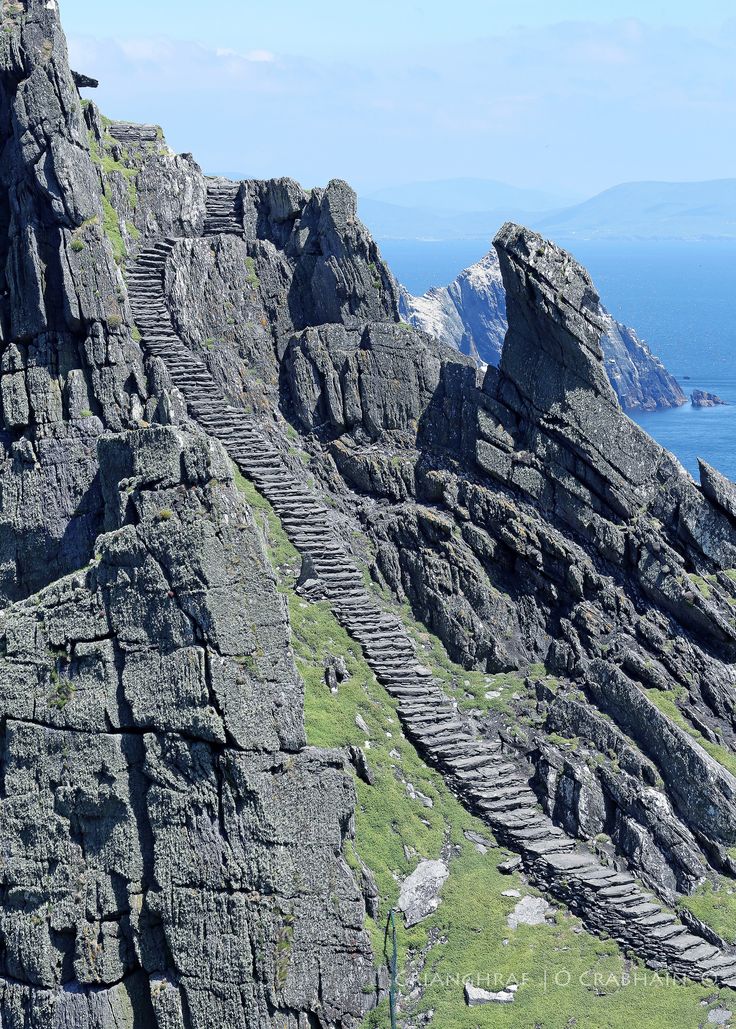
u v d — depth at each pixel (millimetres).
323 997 35719
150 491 36750
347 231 54312
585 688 44344
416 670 44719
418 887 38344
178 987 35812
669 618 45500
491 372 49938
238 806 35531
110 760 36438
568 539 47312
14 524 47406
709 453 140750
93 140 55188
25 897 37094
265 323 54438
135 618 36625
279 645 36594
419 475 50031
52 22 49719
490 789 41625
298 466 50875
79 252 48250
